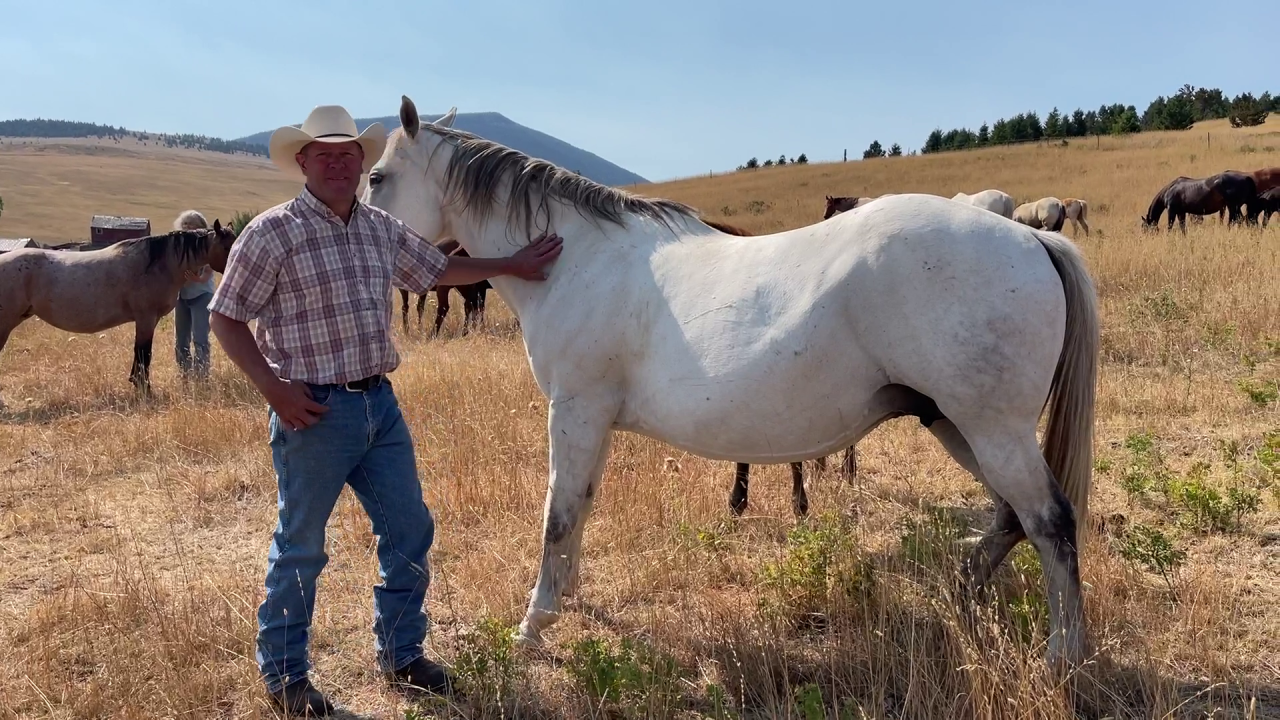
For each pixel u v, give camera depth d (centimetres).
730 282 283
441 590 380
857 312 260
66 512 496
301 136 263
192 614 345
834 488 445
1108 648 271
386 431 292
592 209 326
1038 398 256
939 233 255
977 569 317
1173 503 409
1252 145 3609
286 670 287
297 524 280
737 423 279
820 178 4766
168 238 804
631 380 308
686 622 329
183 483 531
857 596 324
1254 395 532
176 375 840
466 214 360
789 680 294
